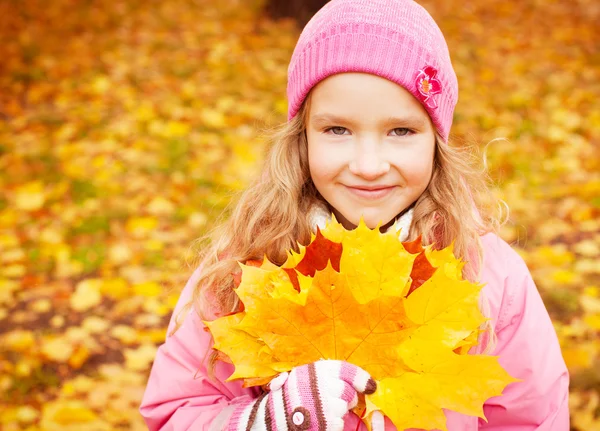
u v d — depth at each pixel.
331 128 1.42
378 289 1.22
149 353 3.06
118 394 2.85
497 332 1.57
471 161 1.75
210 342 1.54
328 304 1.20
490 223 1.74
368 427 1.24
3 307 3.36
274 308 1.22
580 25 7.44
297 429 1.21
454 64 6.27
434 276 1.21
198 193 4.28
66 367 3.01
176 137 4.97
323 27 1.43
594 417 2.66
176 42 6.93
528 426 1.57
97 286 3.46
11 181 4.40
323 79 1.42
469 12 7.90
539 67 6.27
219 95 5.72
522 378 1.56
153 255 3.72
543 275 3.43
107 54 6.57
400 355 1.20
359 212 1.43
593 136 4.96
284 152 1.61
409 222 1.55
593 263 3.52
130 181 4.41
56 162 4.63
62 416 2.71
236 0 8.31
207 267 1.64
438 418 1.18
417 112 1.39
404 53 1.38
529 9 8.01
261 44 6.89
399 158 1.39
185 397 1.58
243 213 1.67
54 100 5.62
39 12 7.70
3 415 2.72
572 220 3.95
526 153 4.68
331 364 1.22
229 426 1.32
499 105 5.44
